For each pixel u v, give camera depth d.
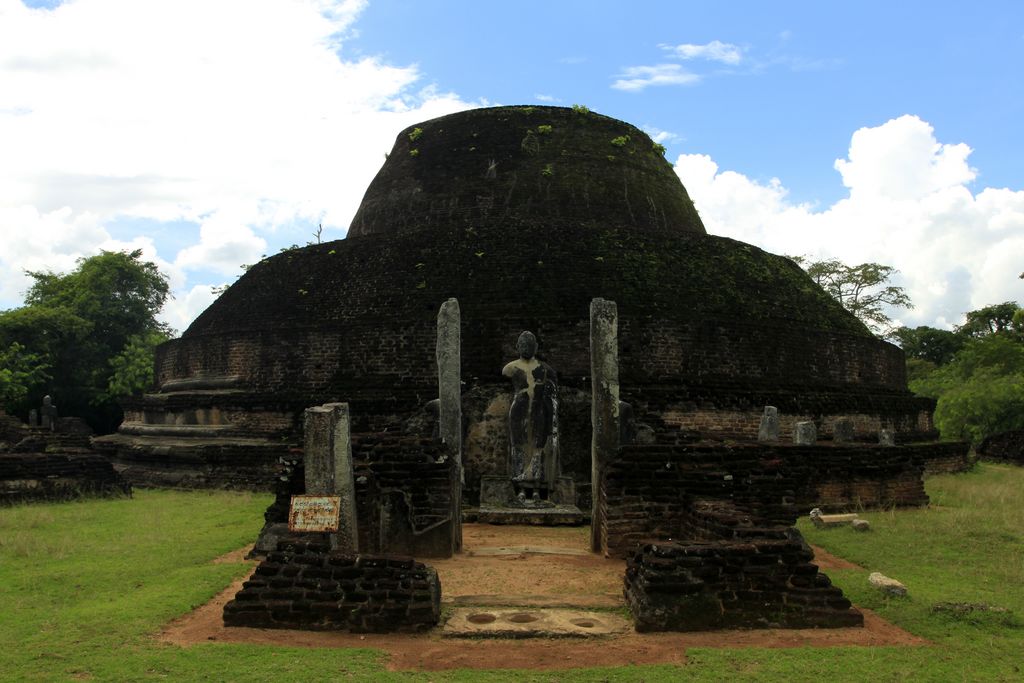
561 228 23.75
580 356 20.89
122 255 51.50
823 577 8.12
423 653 7.10
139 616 8.10
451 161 26.81
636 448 11.91
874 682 6.39
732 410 20.95
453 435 13.15
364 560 8.04
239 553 11.96
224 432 22.81
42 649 7.10
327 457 9.66
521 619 8.12
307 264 25.19
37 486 18.52
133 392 46.53
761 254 26.45
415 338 21.77
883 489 16.59
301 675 6.43
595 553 12.10
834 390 23.66
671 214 27.34
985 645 7.44
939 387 48.56
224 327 24.78
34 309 46.22
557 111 27.72
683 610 7.81
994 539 12.43
